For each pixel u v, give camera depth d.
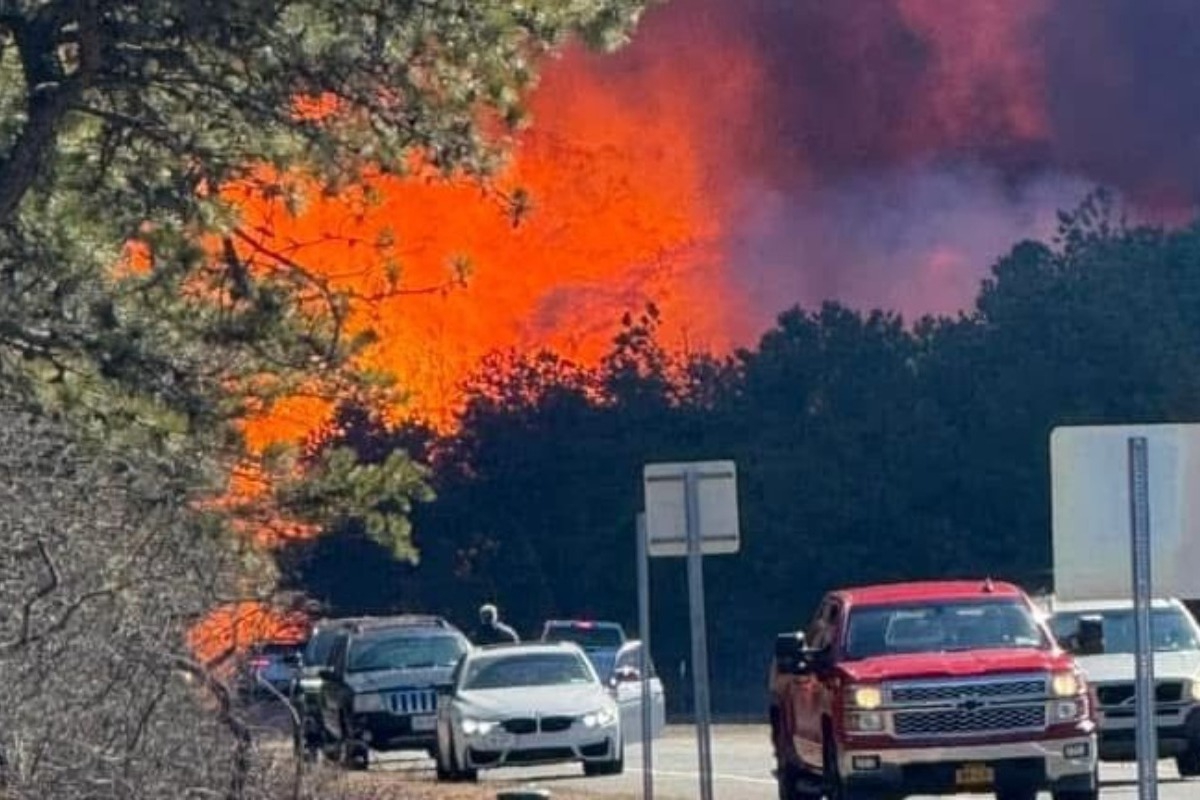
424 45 24.50
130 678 26.88
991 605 42.62
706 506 37.19
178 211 24.53
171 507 26.05
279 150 24.88
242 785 28.50
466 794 46.12
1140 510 21.80
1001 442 110.81
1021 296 114.50
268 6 23.52
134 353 24.20
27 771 25.52
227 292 24.97
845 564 109.19
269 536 28.72
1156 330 112.38
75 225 24.34
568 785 53.88
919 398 112.69
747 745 72.44
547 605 108.88
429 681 63.00
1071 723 39.84
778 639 43.62
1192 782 49.78
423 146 25.17
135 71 24.06
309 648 68.44
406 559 31.28
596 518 110.38
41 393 24.11
